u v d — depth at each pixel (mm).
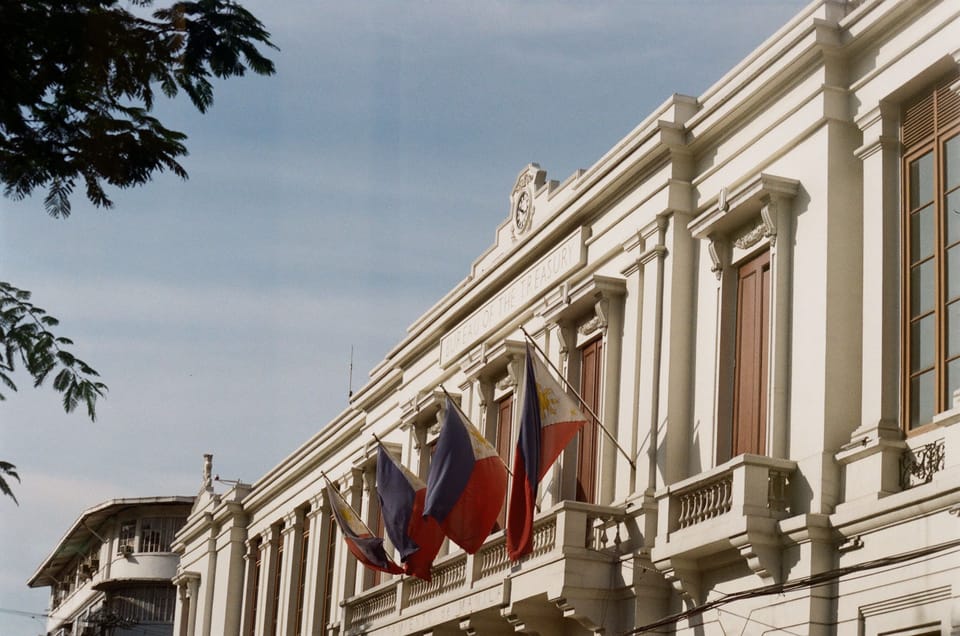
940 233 20938
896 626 19750
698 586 23641
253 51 14812
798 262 23031
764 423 23328
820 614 20938
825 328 21984
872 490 20641
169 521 74562
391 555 38219
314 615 43344
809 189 23031
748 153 24844
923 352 20938
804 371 22406
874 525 20328
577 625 26719
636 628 24328
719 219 24500
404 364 38625
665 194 26422
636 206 27359
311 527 45281
